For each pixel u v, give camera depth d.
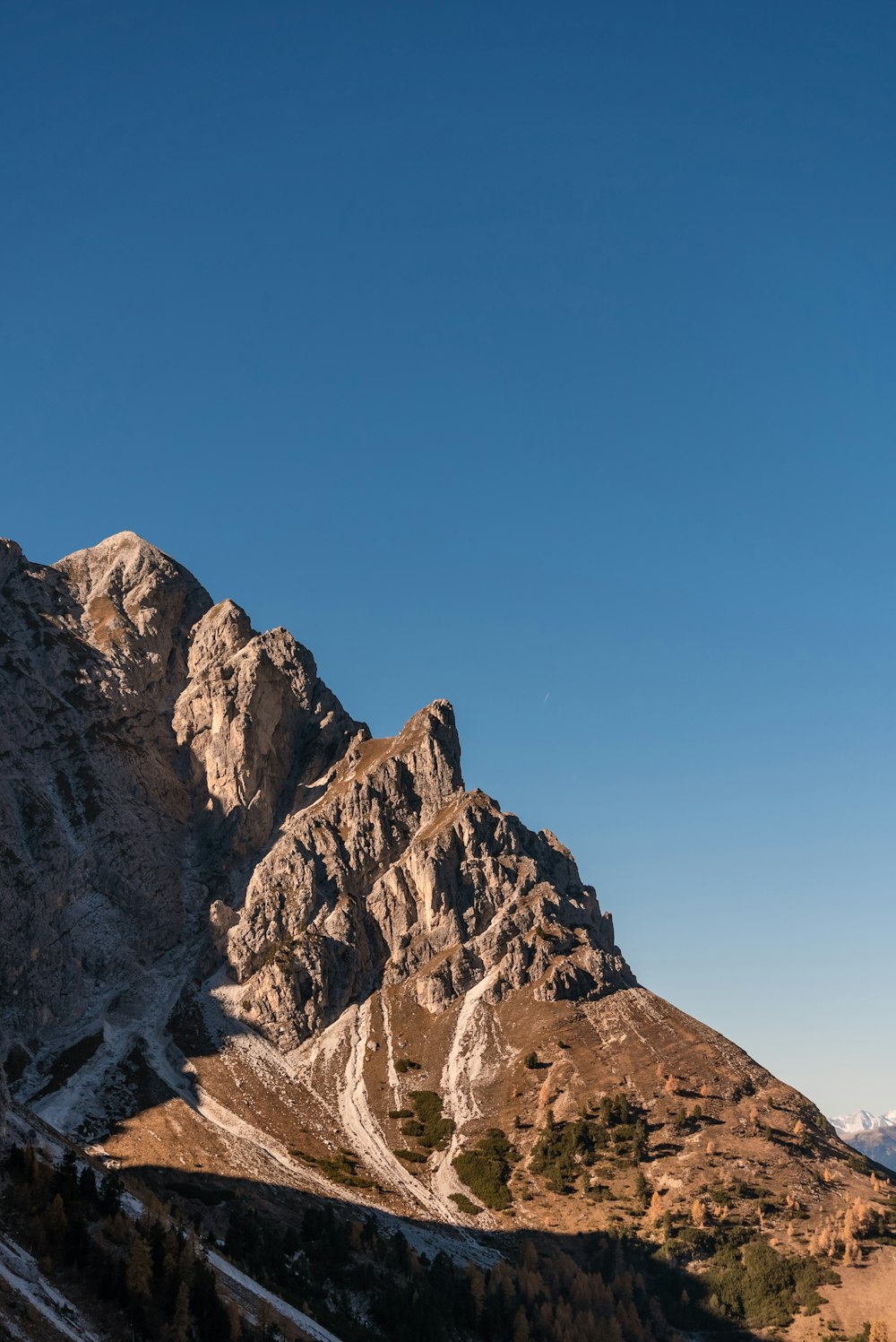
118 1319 128.00
